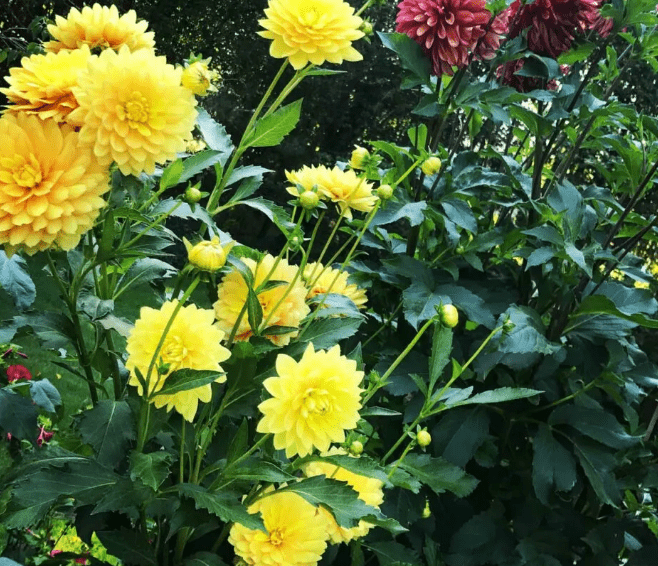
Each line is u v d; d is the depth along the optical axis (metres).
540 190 2.45
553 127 2.35
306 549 1.26
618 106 2.22
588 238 2.25
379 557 1.76
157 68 1.10
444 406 1.48
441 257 2.37
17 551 2.17
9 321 1.31
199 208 1.33
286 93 1.38
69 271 1.37
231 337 1.31
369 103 9.31
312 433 1.13
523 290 2.43
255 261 1.43
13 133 1.05
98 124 1.04
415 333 2.28
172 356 1.10
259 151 9.13
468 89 2.18
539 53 2.36
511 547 2.17
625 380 2.27
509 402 2.21
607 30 2.40
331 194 1.45
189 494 1.18
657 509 2.47
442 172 2.23
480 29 2.07
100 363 1.38
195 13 9.02
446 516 2.22
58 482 1.23
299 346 1.38
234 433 1.47
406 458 1.66
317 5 1.26
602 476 2.09
